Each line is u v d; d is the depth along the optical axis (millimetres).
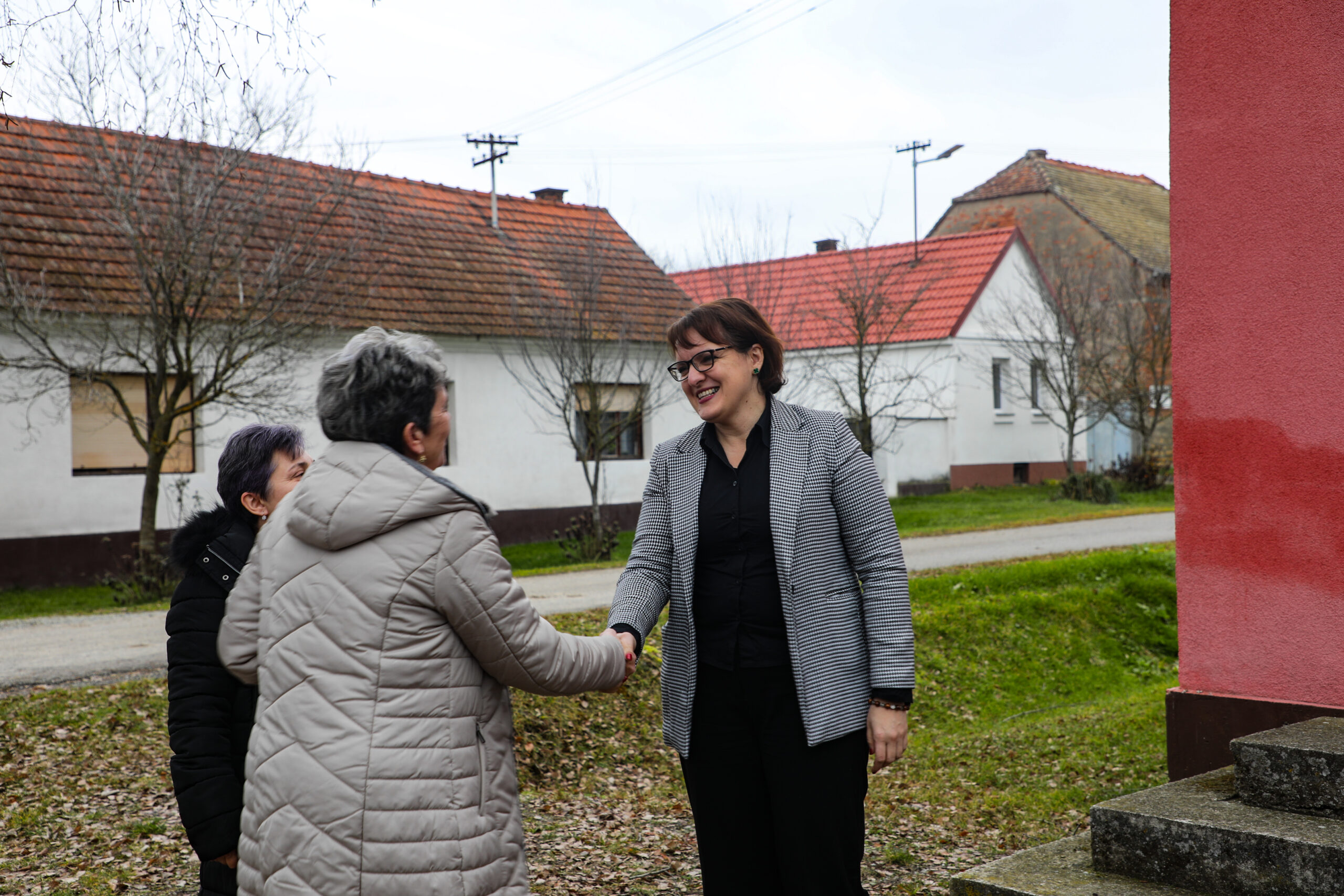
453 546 2285
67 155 16266
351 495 2285
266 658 2297
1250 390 4176
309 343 15938
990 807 5816
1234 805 3490
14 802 5672
